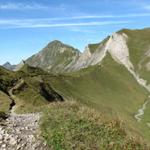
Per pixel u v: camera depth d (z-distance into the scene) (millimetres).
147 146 21609
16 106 55844
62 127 23047
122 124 24922
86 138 21531
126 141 21141
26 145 20234
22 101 65188
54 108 30203
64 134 21797
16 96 70875
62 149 20234
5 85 80500
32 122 26078
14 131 22531
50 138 21406
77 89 196250
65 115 25938
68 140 21047
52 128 23219
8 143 20047
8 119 27750
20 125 24906
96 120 24594
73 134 21828
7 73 105812
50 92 99500
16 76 100875
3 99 59875
